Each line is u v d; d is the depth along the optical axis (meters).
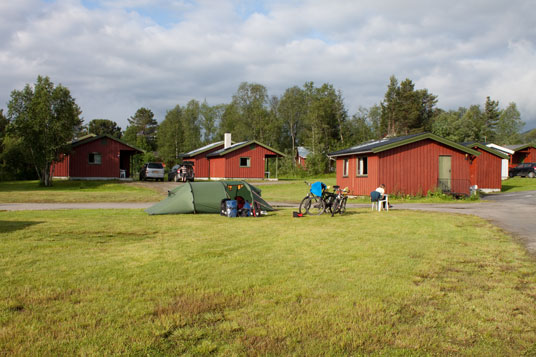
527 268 6.36
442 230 10.03
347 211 14.87
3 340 3.78
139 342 3.79
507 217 12.44
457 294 5.14
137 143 89.25
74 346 3.69
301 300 4.93
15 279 5.62
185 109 84.38
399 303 4.84
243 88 71.31
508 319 4.39
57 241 8.33
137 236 9.16
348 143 62.91
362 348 3.76
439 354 3.67
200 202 13.98
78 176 34.88
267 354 3.62
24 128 28.02
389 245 8.12
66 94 29.05
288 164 51.78
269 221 11.91
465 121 62.84
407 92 72.56
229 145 43.28
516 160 44.66
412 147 21.59
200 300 4.89
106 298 4.93
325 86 77.25
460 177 22.41
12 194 21.69
